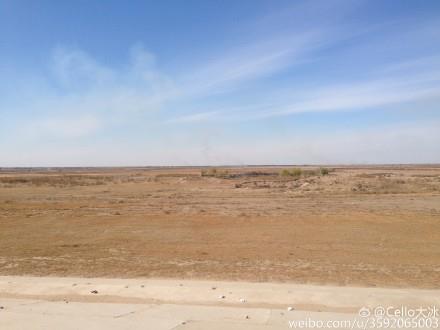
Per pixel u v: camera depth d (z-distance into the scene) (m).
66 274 12.59
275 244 17.89
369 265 13.76
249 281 11.48
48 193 47.28
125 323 7.56
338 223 23.59
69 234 20.92
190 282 11.28
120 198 40.62
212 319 7.81
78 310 8.51
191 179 70.38
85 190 51.81
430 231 21.00
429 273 12.51
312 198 38.97
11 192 48.75
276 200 37.47
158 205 33.91
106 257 15.37
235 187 54.28
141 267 13.49
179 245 17.86
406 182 53.38
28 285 10.84
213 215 27.22
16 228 22.86
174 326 7.36
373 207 31.45
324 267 13.39
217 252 16.27
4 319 7.84
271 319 7.82
